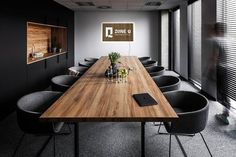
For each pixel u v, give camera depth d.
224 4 5.01
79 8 9.69
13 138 3.71
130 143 3.50
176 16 9.95
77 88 3.34
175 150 3.28
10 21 4.79
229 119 4.41
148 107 2.48
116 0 7.64
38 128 2.56
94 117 2.19
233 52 4.66
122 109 2.41
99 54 10.92
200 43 7.00
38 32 7.46
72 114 2.26
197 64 7.31
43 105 3.10
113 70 4.19
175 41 10.20
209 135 3.75
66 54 9.46
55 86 3.77
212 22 5.59
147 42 10.77
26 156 3.15
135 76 4.27
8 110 4.77
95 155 3.15
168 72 10.12
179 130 2.54
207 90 6.06
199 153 3.19
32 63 6.01
